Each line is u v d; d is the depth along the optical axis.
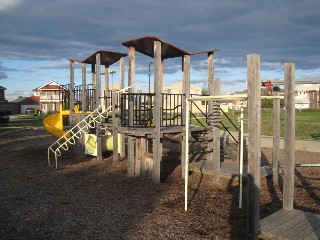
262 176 7.75
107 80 13.88
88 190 7.53
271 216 4.54
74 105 13.84
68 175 9.20
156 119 8.09
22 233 5.00
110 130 12.36
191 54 9.34
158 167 8.08
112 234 4.94
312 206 6.21
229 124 25.08
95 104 12.44
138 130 8.19
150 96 9.34
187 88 9.35
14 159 11.97
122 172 9.45
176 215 5.77
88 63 13.39
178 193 7.18
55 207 6.26
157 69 8.05
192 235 4.90
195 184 7.92
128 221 5.48
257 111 4.08
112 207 6.24
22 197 6.97
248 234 4.21
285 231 4.03
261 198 6.77
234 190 7.35
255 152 4.11
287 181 4.78
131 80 9.12
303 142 15.57
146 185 7.92
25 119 42.81
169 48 8.85
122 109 9.23
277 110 7.92
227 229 5.12
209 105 9.46
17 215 5.80
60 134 13.42
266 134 19.62
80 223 5.40
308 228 4.11
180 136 8.76
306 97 63.88
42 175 9.22
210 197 6.85
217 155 7.81
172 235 4.90
